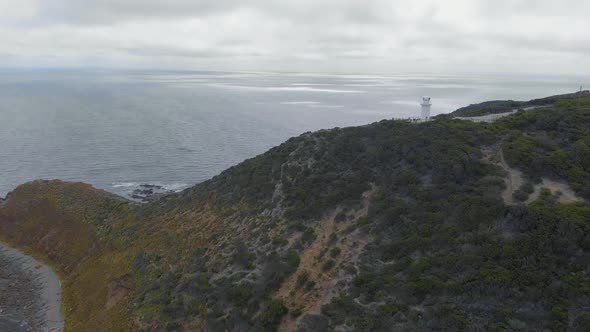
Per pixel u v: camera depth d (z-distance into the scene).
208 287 26.34
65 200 52.94
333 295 21.09
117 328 27.66
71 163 81.19
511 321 15.55
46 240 47.34
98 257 40.00
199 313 24.75
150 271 32.09
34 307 35.88
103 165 80.19
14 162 81.00
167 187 69.00
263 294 23.41
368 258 22.44
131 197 64.06
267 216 31.28
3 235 50.53
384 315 18.00
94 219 47.19
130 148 93.00
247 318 22.42
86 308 33.38
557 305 15.59
